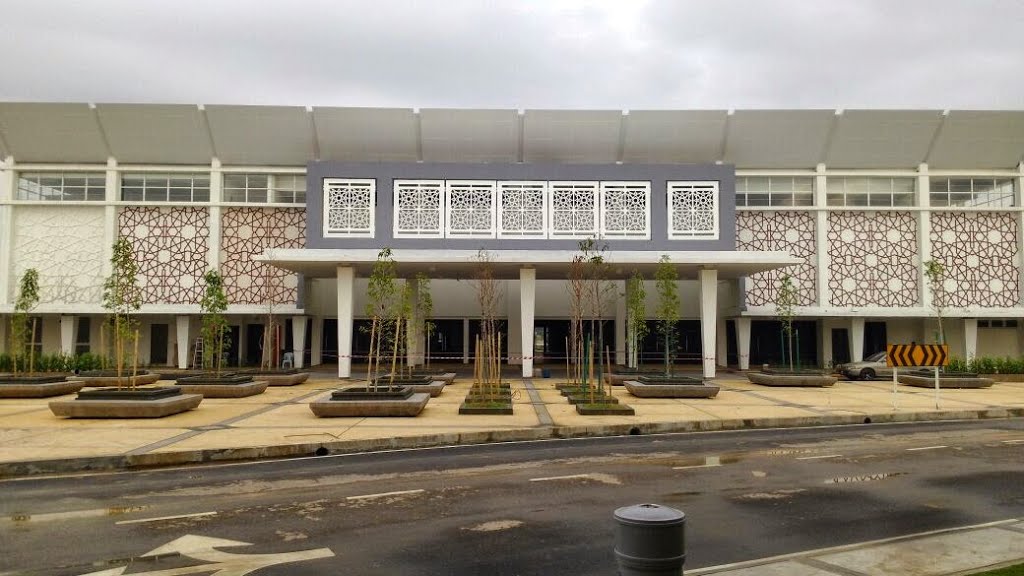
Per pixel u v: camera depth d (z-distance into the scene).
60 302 35.25
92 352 35.78
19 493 9.44
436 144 34.59
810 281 36.72
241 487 9.73
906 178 36.94
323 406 16.50
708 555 6.55
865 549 6.62
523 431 14.57
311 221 31.22
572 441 14.18
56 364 29.58
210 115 34.03
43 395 20.73
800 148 35.56
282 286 35.91
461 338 40.84
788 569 6.00
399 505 8.62
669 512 4.61
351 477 10.44
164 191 35.75
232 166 35.66
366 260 28.81
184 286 35.56
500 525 7.69
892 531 7.40
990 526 7.50
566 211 31.72
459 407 17.73
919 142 35.69
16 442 12.78
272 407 18.84
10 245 35.31
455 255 28.67
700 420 16.20
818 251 36.47
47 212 35.66
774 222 36.81
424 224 31.39
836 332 38.53
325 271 32.91
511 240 31.39
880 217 36.84
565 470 10.95
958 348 37.91
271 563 6.41
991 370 30.47
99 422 15.48
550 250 30.53
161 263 35.62
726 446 13.45
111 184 35.22
